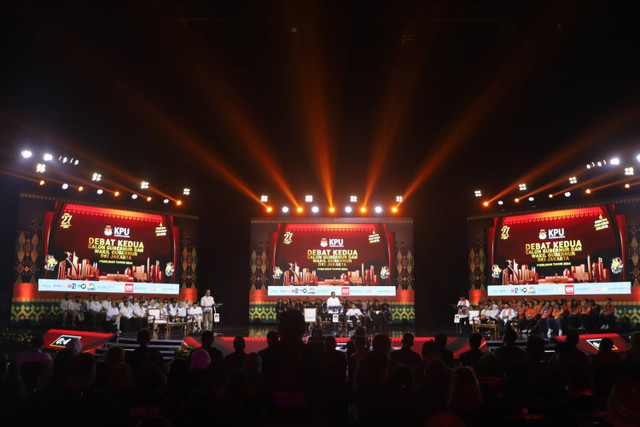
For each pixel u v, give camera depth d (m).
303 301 23.38
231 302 23.19
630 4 13.16
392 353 6.30
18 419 3.52
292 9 13.32
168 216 22.22
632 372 4.33
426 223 23.62
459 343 15.90
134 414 3.48
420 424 4.01
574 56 16.08
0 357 4.39
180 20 13.60
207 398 3.47
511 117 19.94
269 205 23.81
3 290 17.66
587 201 20.20
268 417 2.99
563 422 3.68
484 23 14.07
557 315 18.66
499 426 3.54
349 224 23.86
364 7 13.23
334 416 3.55
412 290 23.39
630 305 18.91
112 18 14.16
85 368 4.20
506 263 21.91
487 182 22.55
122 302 19.55
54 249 19.12
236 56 17.02
